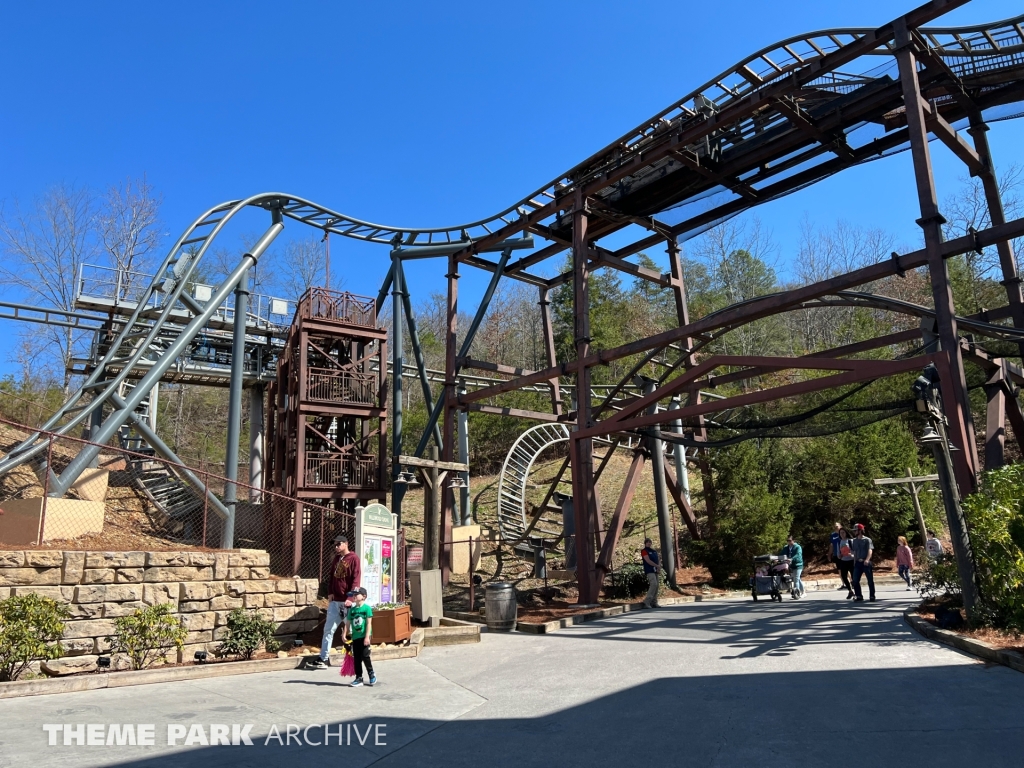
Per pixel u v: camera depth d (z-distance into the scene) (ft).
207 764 18.78
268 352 95.86
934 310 42.88
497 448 147.43
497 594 49.96
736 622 45.29
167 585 41.24
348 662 30.96
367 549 45.47
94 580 38.99
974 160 51.96
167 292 69.05
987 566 33.12
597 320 169.99
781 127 59.62
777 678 27.71
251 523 75.20
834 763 17.46
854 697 23.70
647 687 27.84
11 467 51.39
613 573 68.23
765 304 50.44
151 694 28.45
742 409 95.04
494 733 22.16
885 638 34.63
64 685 28.96
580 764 18.63
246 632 38.70
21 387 139.13
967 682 24.61
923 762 17.12
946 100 55.21
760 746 19.13
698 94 56.85
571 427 98.43
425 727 23.18
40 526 47.21
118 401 61.16
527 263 84.64
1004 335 46.78
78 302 83.10
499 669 34.19
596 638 43.09
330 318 72.84
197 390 177.99
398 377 78.28
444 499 76.48
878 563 81.61
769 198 68.03
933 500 81.71
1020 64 50.01
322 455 71.46
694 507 97.91
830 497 84.02
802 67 51.67
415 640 42.19
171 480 77.41
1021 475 33.73
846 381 44.16
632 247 81.46
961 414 38.70
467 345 81.30
